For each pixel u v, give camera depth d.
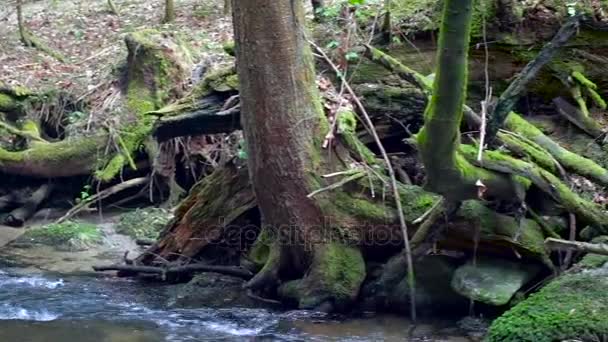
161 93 10.75
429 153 5.18
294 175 6.36
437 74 4.79
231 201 7.38
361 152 6.59
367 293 6.51
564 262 6.10
